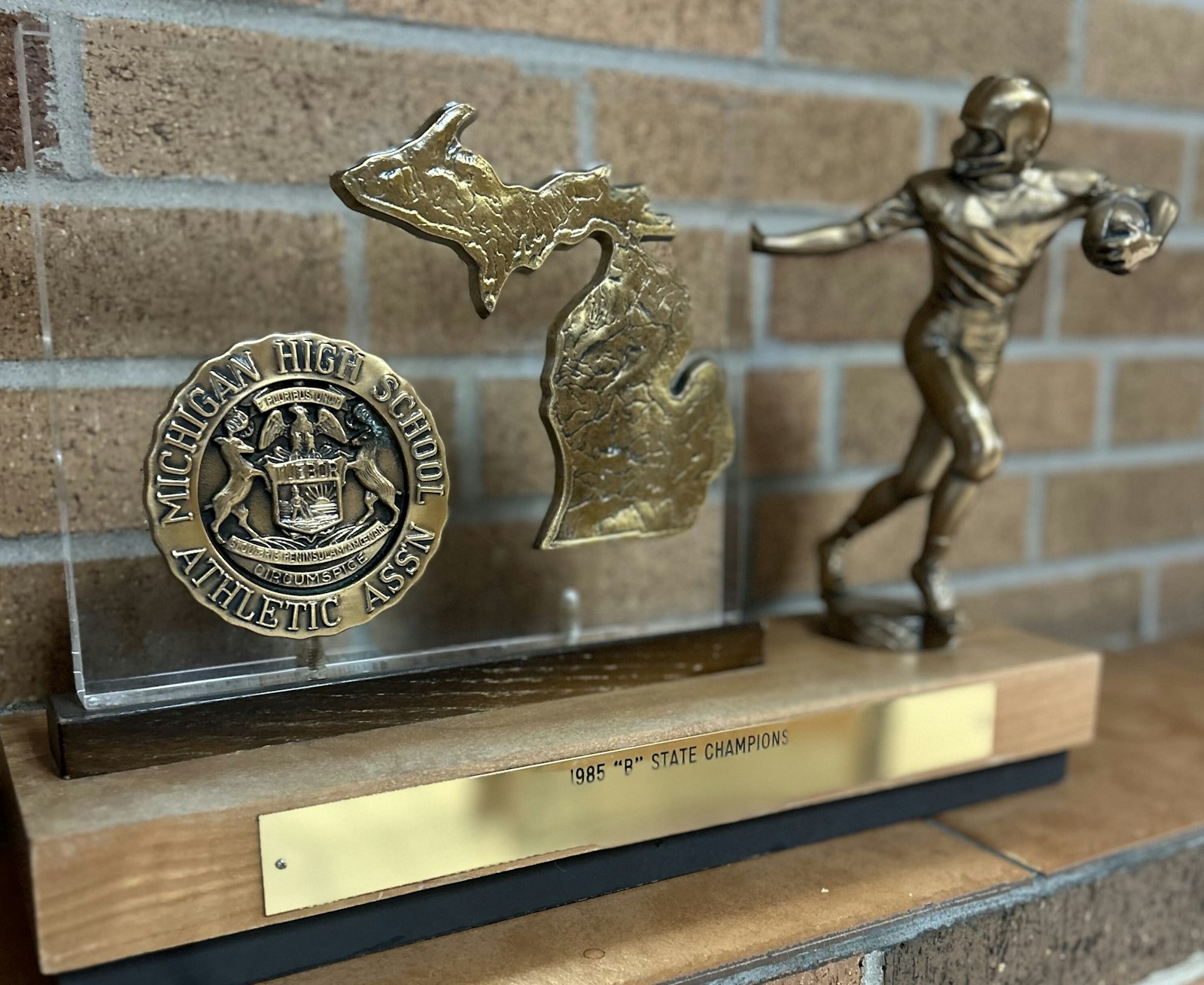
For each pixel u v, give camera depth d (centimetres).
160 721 46
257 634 50
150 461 45
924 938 50
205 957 43
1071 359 91
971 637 68
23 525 56
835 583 71
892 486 67
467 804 46
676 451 58
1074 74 86
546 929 48
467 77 58
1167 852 59
